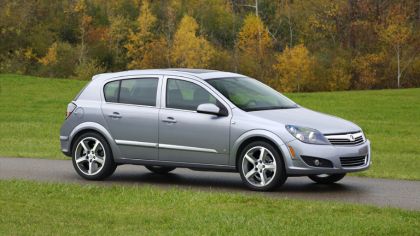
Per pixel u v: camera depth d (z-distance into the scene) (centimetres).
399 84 8881
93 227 859
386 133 2769
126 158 1294
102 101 1320
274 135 1164
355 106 4162
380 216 909
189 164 1241
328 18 10019
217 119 1212
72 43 10756
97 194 1093
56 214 942
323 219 884
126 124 1288
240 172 1197
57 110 3753
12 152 1841
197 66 9769
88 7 10888
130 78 1314
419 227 838
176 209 972
